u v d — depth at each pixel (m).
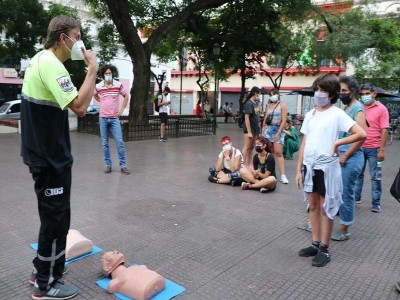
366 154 5.44
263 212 5.14
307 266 3.58
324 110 3.58
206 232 4.34
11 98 23.92
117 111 7.07
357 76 23.02
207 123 15.23
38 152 2.64
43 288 2.84
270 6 17.89
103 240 4.01
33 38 15.76
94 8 18.33
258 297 3.01
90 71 2.62
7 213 4.73
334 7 22.41
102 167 7.75
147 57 14.16
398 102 22.00
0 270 3.29
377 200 5.39
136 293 2.90
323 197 3.60
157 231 4.32
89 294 2.98
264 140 6.20
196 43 19.72
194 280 3.24
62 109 2.57
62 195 2.79
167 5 17.81
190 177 7.14
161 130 12.46
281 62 26.78
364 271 3.52
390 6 25.22
